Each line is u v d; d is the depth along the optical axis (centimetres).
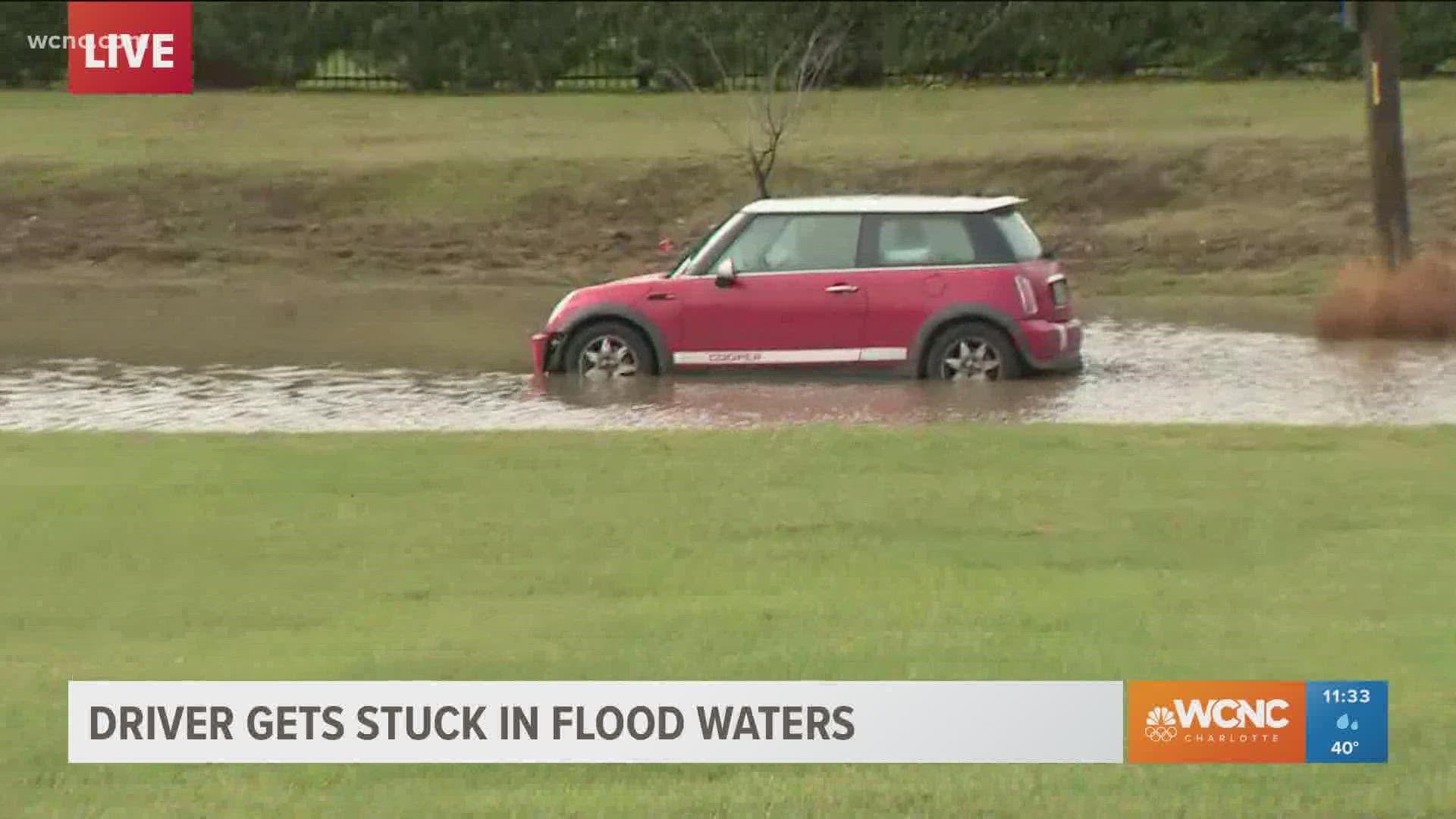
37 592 3231
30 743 2420
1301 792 2217
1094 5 12338
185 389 5931
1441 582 3238
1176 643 2839
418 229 9206
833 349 6081
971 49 12406
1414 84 11344
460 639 2886
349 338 7094
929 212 6106
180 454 4450
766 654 2777
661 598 3170
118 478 4159
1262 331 7106
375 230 9212
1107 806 2169
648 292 6156
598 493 3997
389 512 3825
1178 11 12312
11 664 2772
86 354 6694
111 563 3428
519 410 5522
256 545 3550
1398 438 4609
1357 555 3447
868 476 4156
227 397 5769
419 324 7481
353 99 12381
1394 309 6888
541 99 12312
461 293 8331
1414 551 3475
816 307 6072
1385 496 3931
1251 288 8131
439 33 12775
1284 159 9394
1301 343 6812
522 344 6956
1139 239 8744
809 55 11519
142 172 9750
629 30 12612
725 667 2711
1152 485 4047
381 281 8656
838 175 9600
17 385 6000
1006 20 12369
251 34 12962
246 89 13050
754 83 12350
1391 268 7138
